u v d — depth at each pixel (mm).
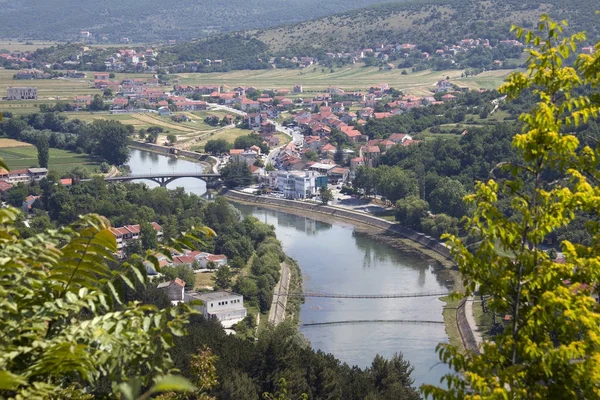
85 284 18016
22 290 17016
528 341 20234
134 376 16266
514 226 21688
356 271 144875
